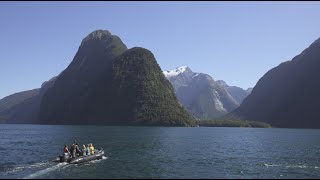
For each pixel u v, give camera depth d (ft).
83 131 542.16
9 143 302.04
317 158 209.36
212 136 453.58
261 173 155.94
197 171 159.12
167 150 246.88
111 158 197.47
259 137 444.96
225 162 188.65
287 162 190.70
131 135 430.20
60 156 175.01
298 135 509.76
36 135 431.02
